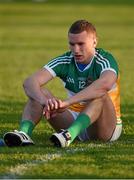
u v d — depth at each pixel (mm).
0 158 15789
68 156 16016
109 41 61375
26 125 17438
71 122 17719
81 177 14148
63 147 16844
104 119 17391
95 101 16953
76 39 17297
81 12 99500
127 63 45281
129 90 32938
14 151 16484
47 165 15109
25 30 73750
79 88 17906
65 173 14438
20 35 68062
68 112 17703
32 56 49688
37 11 102500
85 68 17703
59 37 65812
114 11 102000
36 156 15977
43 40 62906
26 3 119500
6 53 51844
